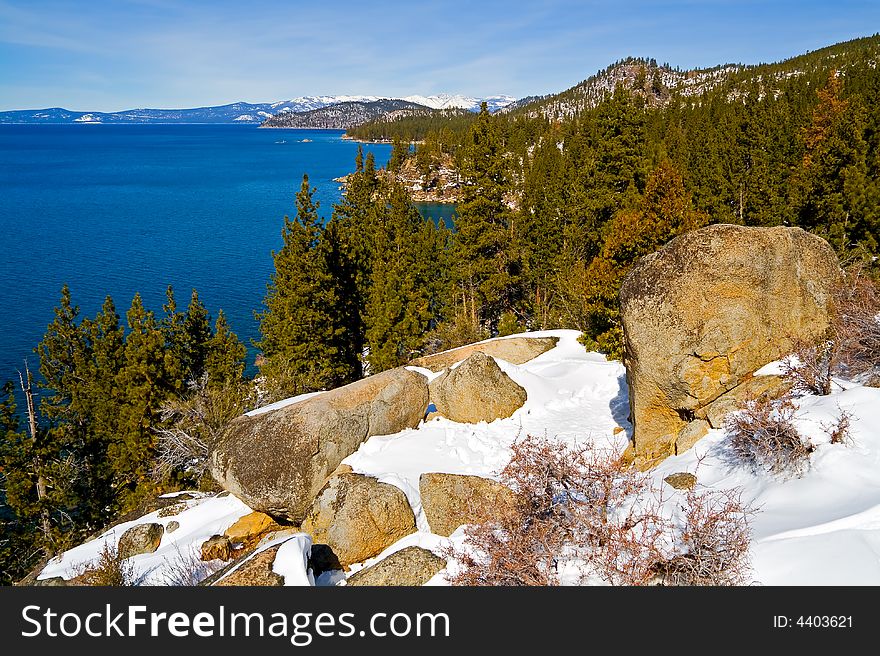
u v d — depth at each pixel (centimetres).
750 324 1199
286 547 1016
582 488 845
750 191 4769
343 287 3766
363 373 3975
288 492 1405
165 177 17862
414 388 1719
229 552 1370
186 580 1223
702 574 714
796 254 1252
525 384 1983
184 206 12119
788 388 1148
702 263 1216
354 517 1163
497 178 4072
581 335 2773
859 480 836
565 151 10175
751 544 774
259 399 2739
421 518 1256
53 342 2989
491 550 817
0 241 8462
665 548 771
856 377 1101
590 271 2542
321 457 1444
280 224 10181
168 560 1356
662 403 1290
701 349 1206
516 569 777
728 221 4822
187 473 2383
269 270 7150
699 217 2286
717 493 955
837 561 704
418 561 1015
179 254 7894
